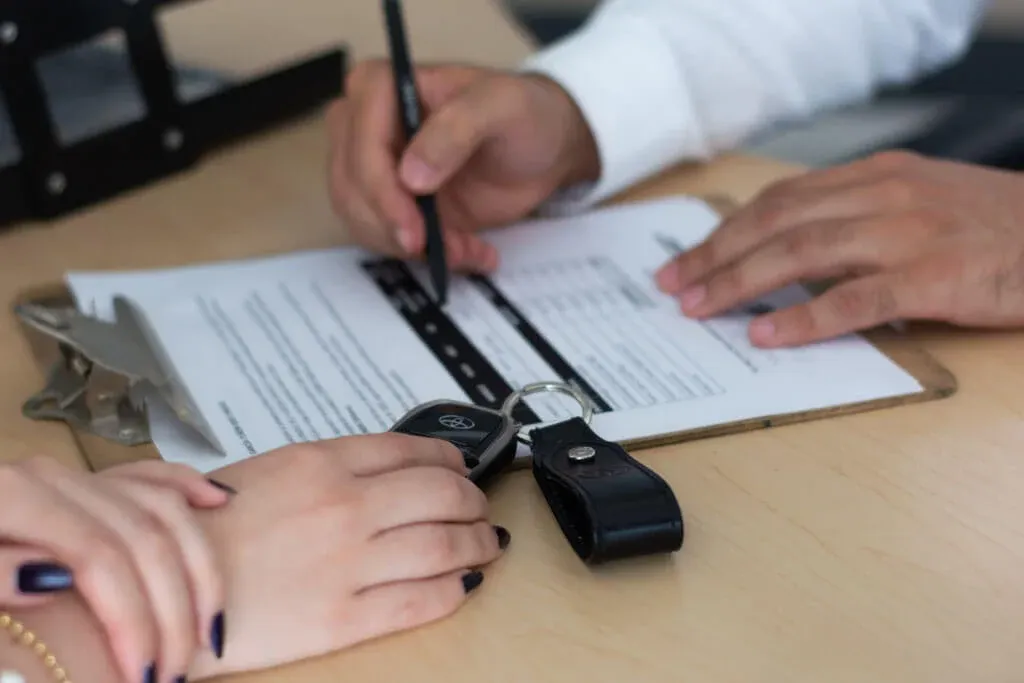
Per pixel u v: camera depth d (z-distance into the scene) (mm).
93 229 821
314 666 457
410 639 468
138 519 427
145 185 875
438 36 1101
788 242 707
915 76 1159
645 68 876
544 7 1763
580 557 502
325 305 718
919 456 570
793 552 505
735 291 703
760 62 958
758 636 461
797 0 991
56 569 407
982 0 1150
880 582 488
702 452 574
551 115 804
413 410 580
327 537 476
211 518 474
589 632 467
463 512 503
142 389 603
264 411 607
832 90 1044
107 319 679
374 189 750
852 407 609
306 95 968
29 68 776
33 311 642
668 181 904
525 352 665
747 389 626
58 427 593
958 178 749
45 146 804
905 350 667
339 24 1073
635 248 792
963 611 471
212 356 656
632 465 528
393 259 778
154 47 843
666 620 471
